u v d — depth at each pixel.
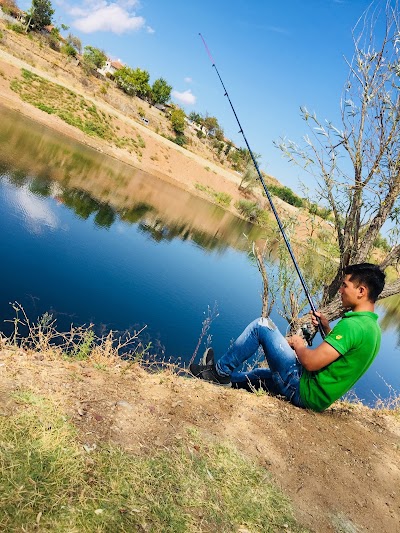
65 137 41.38
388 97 4.23
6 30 60.94
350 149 4.55
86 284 10.39
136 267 13.50
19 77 46.31
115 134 52.06
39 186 18.31
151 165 52.97
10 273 9.22
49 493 1.65
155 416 2.52
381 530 2.34
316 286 5.43
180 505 1.90
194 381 3.32
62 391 2.41
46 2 71.81
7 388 2.22
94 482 1.81
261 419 2.93
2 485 1.59
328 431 3.12
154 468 2.04
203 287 14.48
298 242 5.38
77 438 2.04
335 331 2.74
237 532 1.91
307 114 4.55
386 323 20.94
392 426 3.80
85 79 63.97
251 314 13.36
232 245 27.78
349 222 4.75
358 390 9.72
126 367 3.12
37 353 3.10
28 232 12.30
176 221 27.41
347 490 2.55
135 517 1.72
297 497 2.33
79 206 18.19
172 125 78.69
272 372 3.34
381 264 4.38
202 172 59.31
